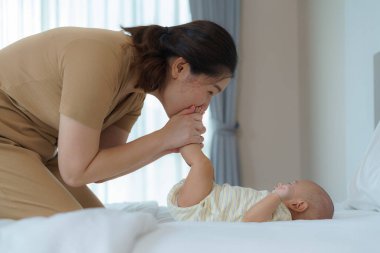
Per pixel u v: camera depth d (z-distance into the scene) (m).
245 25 3.76
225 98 3.62
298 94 3.75
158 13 3.61
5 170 1.32
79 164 1.23
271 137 3.74
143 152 1.33
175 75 1.33
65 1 3.48
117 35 1.35
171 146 1.39
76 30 1.35
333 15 3.13
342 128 3.01
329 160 3.19
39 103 1.37
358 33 2.57
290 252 0.90
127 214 0.94
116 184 3.48
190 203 1.36
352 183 1.91
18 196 1.30
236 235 0.96
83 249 0.83
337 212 1.68
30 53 1.36
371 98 2.44
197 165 1.37
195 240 0.92
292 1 3.79
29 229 0.88
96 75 1.23
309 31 3.51
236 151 3.63
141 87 1.35
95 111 1.23
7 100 1.39
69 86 1.23
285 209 1.39
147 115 3.53
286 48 3.77
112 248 0.83
